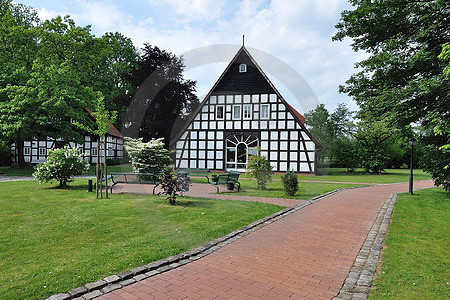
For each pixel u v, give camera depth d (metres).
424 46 9.01
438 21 8.61
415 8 8.77
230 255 3.83
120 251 3.81
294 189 8.40
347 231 5.20
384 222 5.91
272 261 3.68
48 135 17.84
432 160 9.90
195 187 9.18
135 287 2.91
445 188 9.95
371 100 9.77
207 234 4.56
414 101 8.30
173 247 4.00
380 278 3.22
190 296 2.75
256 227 5.16
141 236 4.44
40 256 3.63
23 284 2.87
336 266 3.57
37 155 24.50
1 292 2.71
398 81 9.16
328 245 4.37
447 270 3.45
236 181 8.70
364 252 4.09
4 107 16.27
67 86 17.47
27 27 22.14
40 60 17.70
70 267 3.29
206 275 3.23
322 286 3.03
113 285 2.93
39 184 11.15
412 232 5.15
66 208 6.42
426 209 7.43
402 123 9.09
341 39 10.23
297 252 4.03
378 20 9.31
